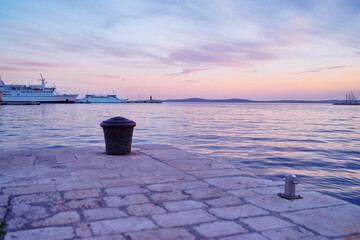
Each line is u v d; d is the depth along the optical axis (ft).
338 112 301.22
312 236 10.49
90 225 11.12
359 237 10.50
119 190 15.60
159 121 149.28
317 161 46.80
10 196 14.43
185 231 10.69
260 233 10.63
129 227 10.98
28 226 10.99
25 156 25.80
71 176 18.60
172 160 24.29
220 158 48.91
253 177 18.71
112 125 25.93
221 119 169.37
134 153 27.68
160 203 13.66
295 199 14.42
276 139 76.28
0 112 254.88
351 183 34.12
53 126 118.83
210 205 13.47
